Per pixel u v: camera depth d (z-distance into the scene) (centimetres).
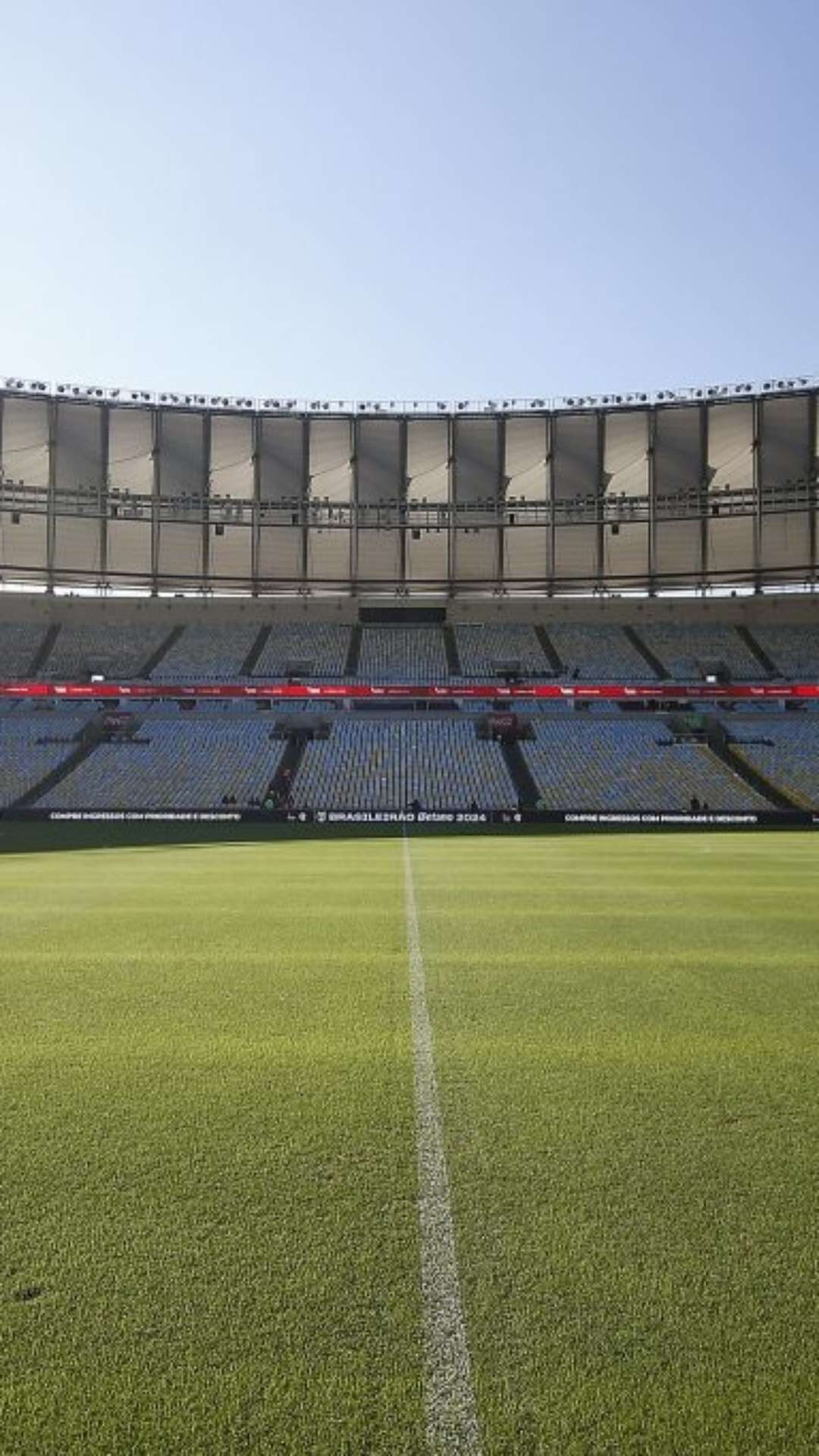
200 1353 313
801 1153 478
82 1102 552
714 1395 293
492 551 5375
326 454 5338
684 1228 396
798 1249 379
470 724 4891
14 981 876
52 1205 419
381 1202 421
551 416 5247
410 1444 272
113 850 2572
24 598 5344
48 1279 358
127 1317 334
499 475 5331
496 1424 280
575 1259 371
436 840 3006
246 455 5300
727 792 4266
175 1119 525
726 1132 506
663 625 5478
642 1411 286
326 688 4928
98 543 5203
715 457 5172
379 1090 572
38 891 1580
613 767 4503
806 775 4406
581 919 1262
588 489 5291
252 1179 445
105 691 4912
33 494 5119
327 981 873
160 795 4288
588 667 5159
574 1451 270
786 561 5088
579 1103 550
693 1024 727
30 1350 317
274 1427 280
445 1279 356
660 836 3266
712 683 4906
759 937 1119
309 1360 309
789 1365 306
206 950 1033
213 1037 689
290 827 3725
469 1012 762
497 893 1552
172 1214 410
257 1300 343
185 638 5384
